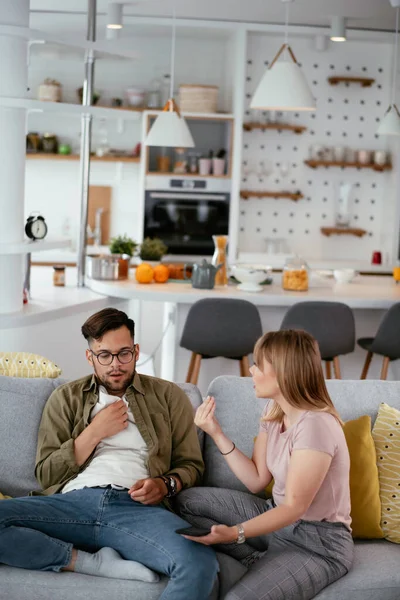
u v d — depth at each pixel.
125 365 3.04
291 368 2.71
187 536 2.64
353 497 3.00
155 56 8.60
